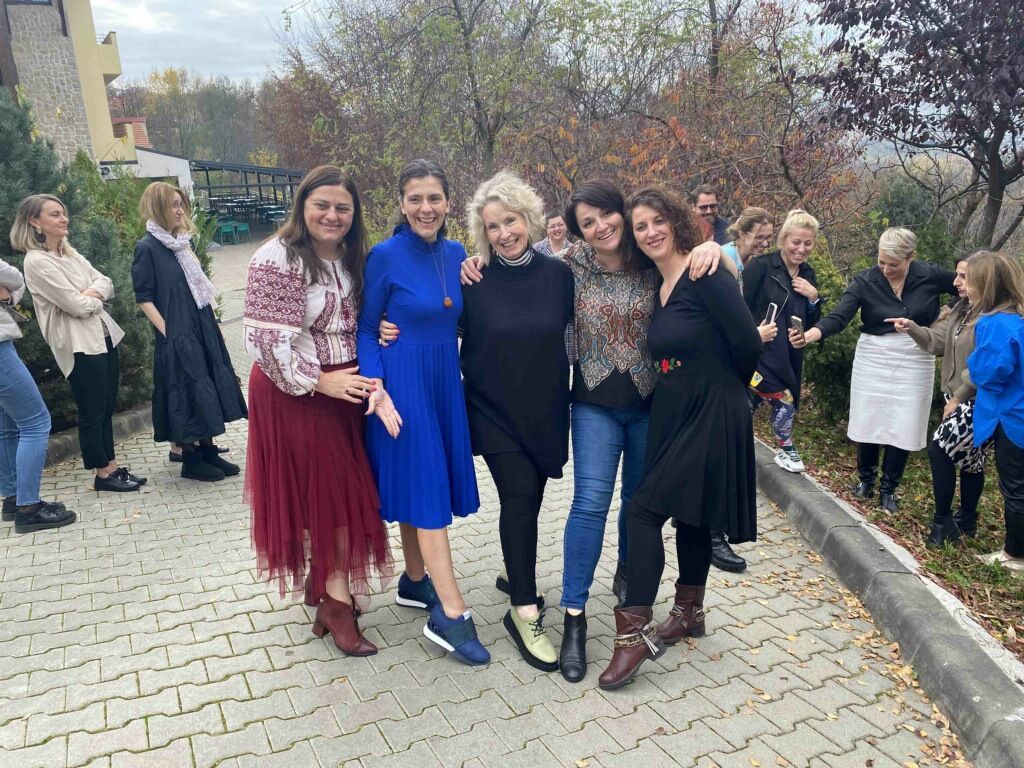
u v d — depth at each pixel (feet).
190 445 17.11
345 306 9.55
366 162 44.98
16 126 18.22
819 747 8.64
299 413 9.54
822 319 14.75
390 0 40.93
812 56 28.07
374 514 10.07
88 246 19.58
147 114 188.75
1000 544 13.83
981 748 8.37
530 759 8.32
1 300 13.38
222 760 8.20
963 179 23.94
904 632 10.50
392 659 10.22
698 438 9.37
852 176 25.49
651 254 9.31
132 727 8.70
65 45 62.95
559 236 21.88
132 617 11.16
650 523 9.70
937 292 14.44
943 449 13.12
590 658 10.34
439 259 9.77
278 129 111.65
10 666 9.86
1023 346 11.61
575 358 10.20
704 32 32.30
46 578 12.37
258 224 121.19
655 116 32.96
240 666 9.96
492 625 11.16
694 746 8.60
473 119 38.88
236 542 13.83
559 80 37.01
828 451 18.35
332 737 8.60
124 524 14.66
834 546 13.06
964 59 18.78
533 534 10.18
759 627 11.21
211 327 16.80
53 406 18.81
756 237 15.29
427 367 9.69
